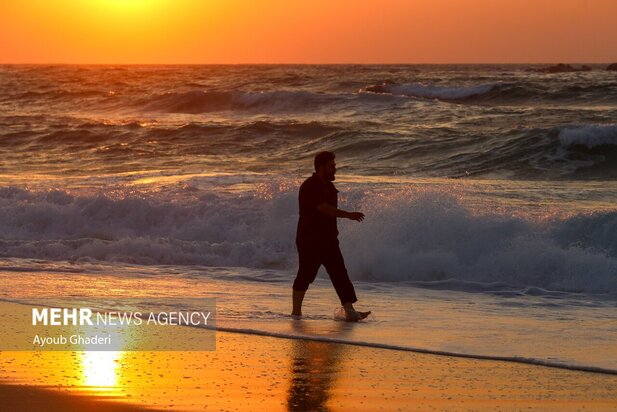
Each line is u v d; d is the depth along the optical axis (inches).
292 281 1042.7
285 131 2871.6
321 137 2738.7
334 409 518.0
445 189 1441.9
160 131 2950.3
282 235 1226.0
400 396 545.0
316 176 806.5
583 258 1041.5
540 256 1056.8
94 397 534.6
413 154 2415.1
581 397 545.6
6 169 2305.6
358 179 1830.7
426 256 1090.1
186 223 1305.4
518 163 2213.3
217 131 2913.4
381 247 1107.3
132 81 6978.4
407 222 1128.8
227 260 1187.3
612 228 1103.0
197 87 5644.7
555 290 1015.0
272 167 2263.8
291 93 3914.9
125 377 580.7
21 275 1048.2
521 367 618.2
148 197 1392.7
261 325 758.5
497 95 4175.7
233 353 652.7
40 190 1475.1
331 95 3833.7
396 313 839.7
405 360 636.7
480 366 620.4
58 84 6555.1
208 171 1966.0
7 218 1374.3
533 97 4057.6
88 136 2952.8
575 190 1558.8
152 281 1018.7
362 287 1026.7
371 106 3722.9
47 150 2763.3
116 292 927.0
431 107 3565.5
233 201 1350.9
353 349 670.5
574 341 704.4
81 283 988.6
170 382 570.3
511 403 532.4
